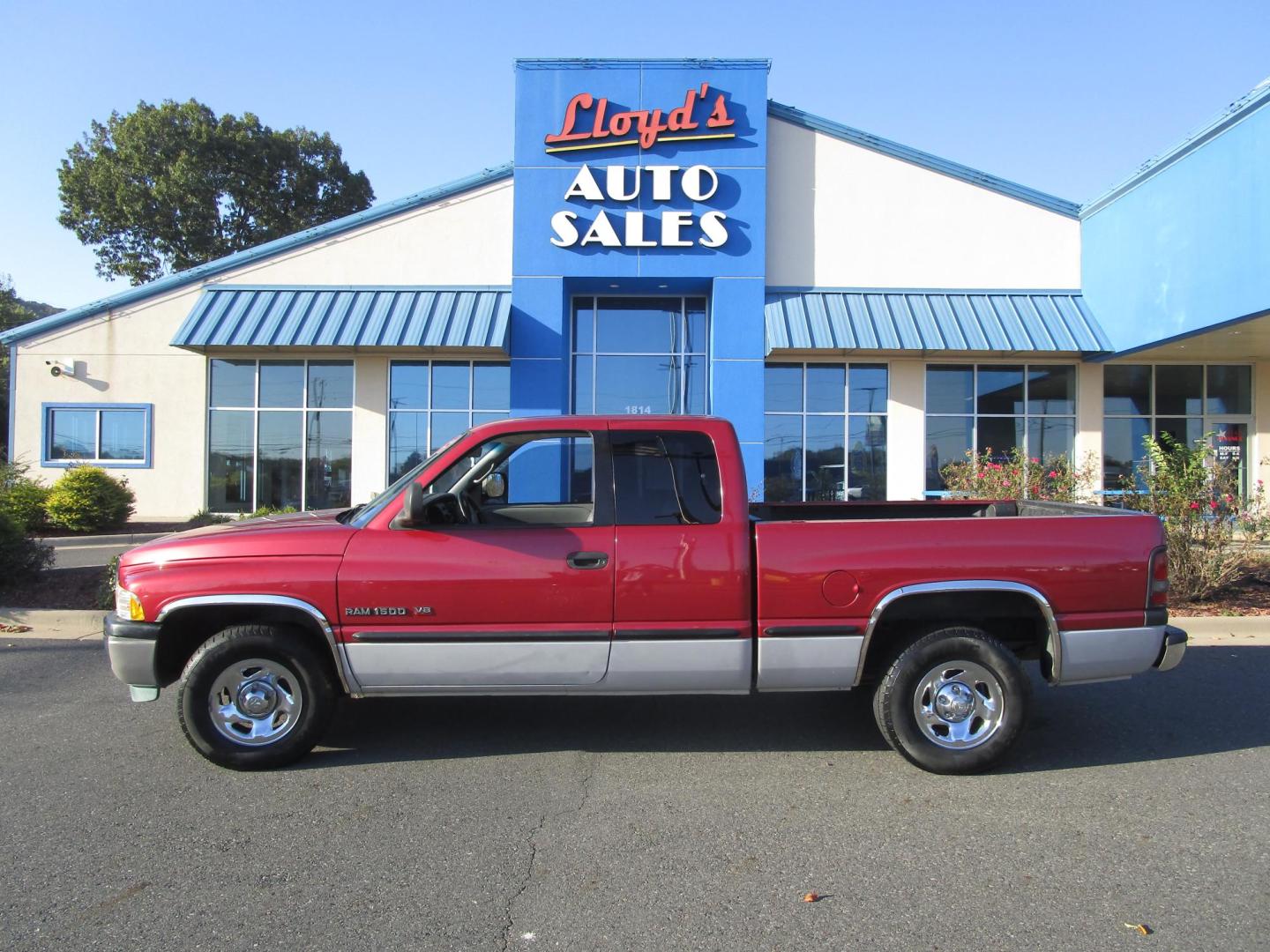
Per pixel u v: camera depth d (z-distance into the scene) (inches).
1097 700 243.0
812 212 650.8
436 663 181.2
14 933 119.8
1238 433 676.7
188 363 687.7
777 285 649.0
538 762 191.5
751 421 633.0
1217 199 492.1
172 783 177.8
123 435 688.4
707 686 185.8
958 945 117.5
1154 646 188.1
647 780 180.5
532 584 179.9
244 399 681.6
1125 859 143.6
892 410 662.5
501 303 644.1
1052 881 136.2
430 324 627.5
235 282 670.5
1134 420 679.1
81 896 130.5
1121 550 186.5
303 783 178.1
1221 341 594.6
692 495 186.9
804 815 162.2
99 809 164.1
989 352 619.8
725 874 138.3
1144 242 567.2
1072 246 650.8
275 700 184.4
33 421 689.0
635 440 189.6
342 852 146.2
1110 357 634.8
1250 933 120.6
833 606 182.5
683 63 633.6
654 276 635.5
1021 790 175.5
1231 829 155.7
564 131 634.2
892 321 625.6
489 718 223.9
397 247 666.2
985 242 650.2
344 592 178.9
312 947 117.0
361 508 218.5
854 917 125.2
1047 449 665.6
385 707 233.1
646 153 635.5
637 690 186.4
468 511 206.5
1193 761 192.9
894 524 185.3
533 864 141.9
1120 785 177.8
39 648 300.4
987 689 184.9
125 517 627.5
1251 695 247.1
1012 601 188.2
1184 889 133.5
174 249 1382.9
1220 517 357.7
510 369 669.3
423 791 173.9
